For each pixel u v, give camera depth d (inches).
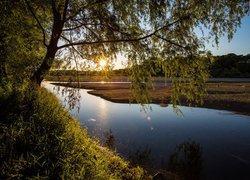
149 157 434.9
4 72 323.9
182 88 378.9
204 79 362.6
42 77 391.5
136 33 383.9
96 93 1668.3
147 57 382.9
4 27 317.1
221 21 338.6
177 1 347.3
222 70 4672.7
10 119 253.1
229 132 614.2
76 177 194.9
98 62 425.1
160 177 339.9
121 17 376.8
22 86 323.6
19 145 215.3
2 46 318.7
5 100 287.1
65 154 218.8
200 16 344.2
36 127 251.8
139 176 312.8
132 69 406.6
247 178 359.3
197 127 668.1
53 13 397.4
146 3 354.0
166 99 1226.0
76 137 265.4
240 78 4259.4
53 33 395.9
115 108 1015.6
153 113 893.2
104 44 430.0
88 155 244.4
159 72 394.3
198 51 353.4
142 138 559.2
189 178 354.6
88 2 392.5
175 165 399.2
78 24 438.3
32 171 189.6
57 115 297.9
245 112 895.7
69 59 396.5
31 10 361.7
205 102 1114.1
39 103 309.0
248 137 566.6
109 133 600.7
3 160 193.6
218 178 358.0
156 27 358.6
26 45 359.9
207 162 416.8
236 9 328.2
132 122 732.7
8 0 320.8
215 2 336.2
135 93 417.4
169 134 595.5
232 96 1291.8
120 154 444.1
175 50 359.6
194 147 492.4
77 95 385.7
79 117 797.9
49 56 393.7
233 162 415.8
